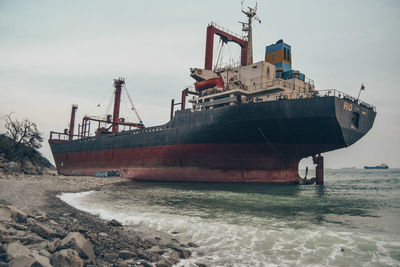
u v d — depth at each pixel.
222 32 38.50
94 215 12.78
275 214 13.05
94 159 46.50
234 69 33.38
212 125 29.47
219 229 10.34
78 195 20.36
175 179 33.47
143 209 14.45
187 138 31.95
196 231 10.12
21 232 7.39
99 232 9.33
